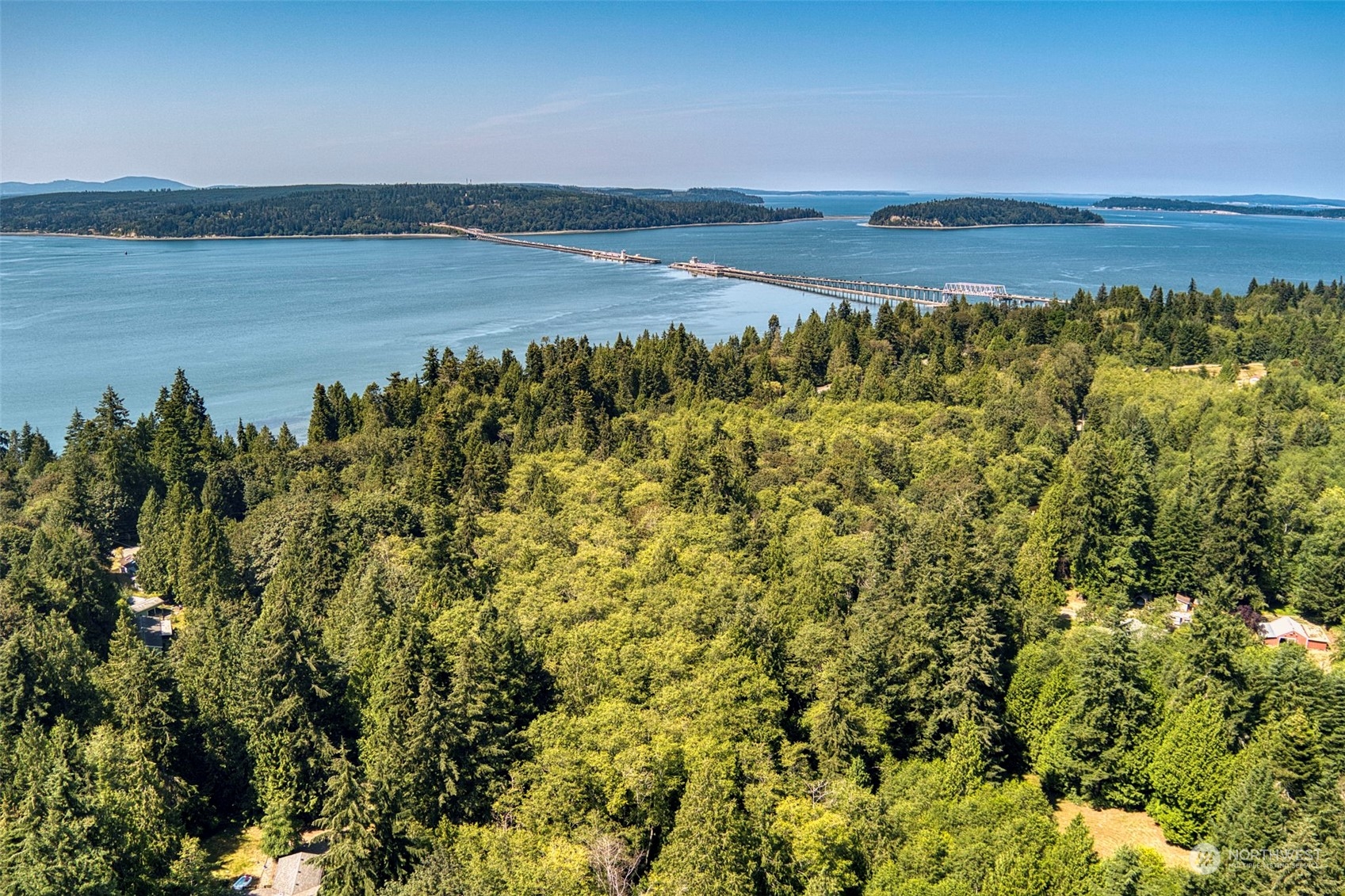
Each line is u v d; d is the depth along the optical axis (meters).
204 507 161.12
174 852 73.50
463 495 153.50
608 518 137.75
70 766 72.19
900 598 94.94
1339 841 62.38
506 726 80.62
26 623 108.19
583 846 66.38
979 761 81.44
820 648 92.12
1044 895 62.47
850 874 65.75
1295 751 71.75
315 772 82.81
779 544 120.94
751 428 190.25
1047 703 85.31
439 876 65.44
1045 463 162.12
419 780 76.81
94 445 190.25
